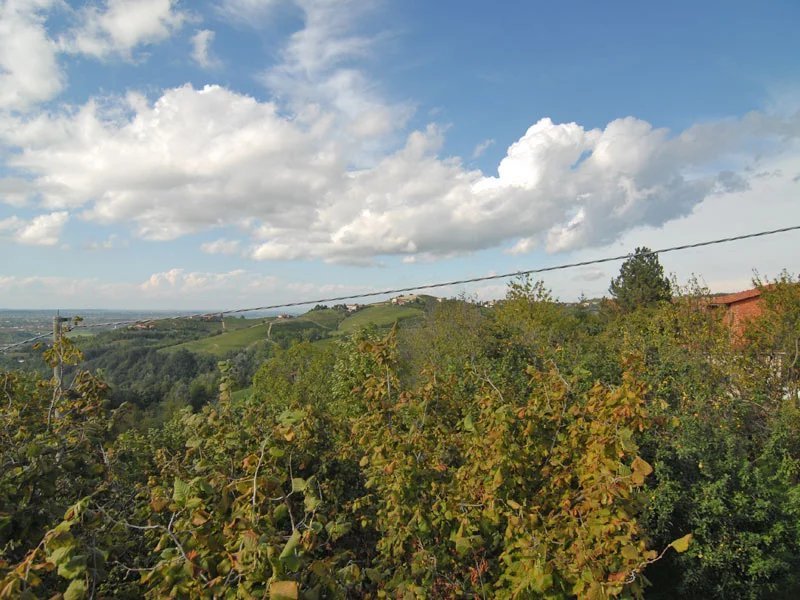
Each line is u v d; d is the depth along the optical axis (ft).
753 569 21.86
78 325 18.95
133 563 13.60
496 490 14.19
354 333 37.76
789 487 24.90
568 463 15.93
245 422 15.87
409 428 17.20
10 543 10.42
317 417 18.56
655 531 23.03
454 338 58.90
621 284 122.11
